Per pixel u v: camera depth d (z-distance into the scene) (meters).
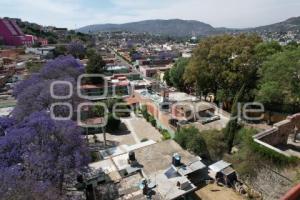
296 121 28.67
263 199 21.66
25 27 151.88
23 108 34.88
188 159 25.52
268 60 39.62
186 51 155.25
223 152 29.59
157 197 20.12
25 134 23.28
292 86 35.16
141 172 23.81
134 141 40.62
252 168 23.91
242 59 42.97
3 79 64.69
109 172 24.34
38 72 51.94
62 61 56.47
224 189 23.80
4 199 16.77
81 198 21.56
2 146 22.30
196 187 22.00
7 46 113.50
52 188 19.03
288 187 20.36
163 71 88.25
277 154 22.62
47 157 21.75
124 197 20.58
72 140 24.59
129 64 114.94
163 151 27.36
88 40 181.25
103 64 72.69
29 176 19.31
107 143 39.81
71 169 22.72
